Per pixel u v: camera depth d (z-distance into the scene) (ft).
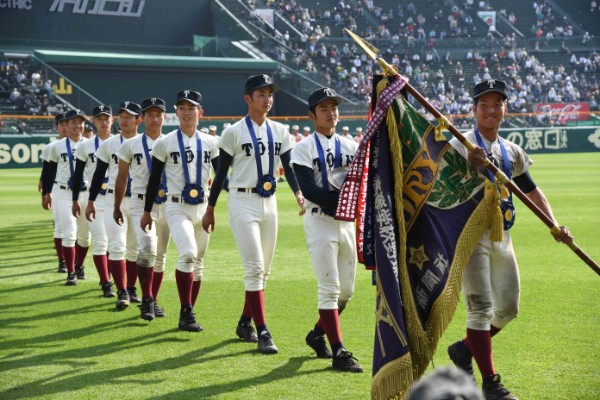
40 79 130.41
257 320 21.93
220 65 145.07
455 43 175.11
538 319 24.75
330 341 20.12
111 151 29.27
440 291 15.47
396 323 14.76
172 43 157.79
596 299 27.71
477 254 16.89
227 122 135.95
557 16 191.31
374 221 15.56
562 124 161.89
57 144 35.14
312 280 32.58
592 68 178.09
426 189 15.70
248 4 167.73
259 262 22.20
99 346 22.54
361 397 17.62
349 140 21.43
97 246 31.07
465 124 155.53
